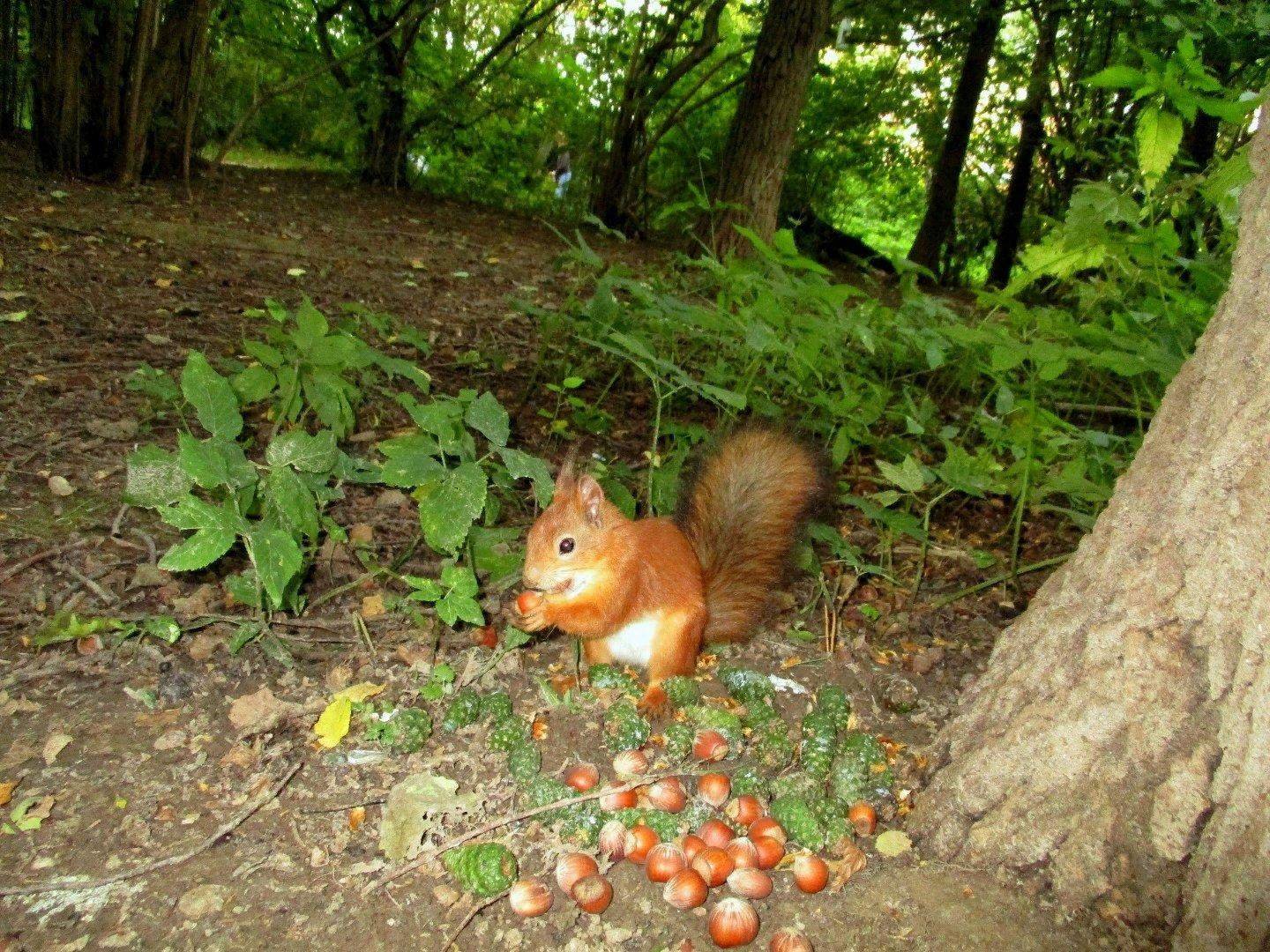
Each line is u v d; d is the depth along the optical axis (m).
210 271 1.49
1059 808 0.48
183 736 0.57
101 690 0.60
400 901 0.48
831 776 0.57
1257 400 0.43
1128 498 0.48
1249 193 0.46
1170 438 0.47
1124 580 0.47
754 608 0.71
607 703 0.63
